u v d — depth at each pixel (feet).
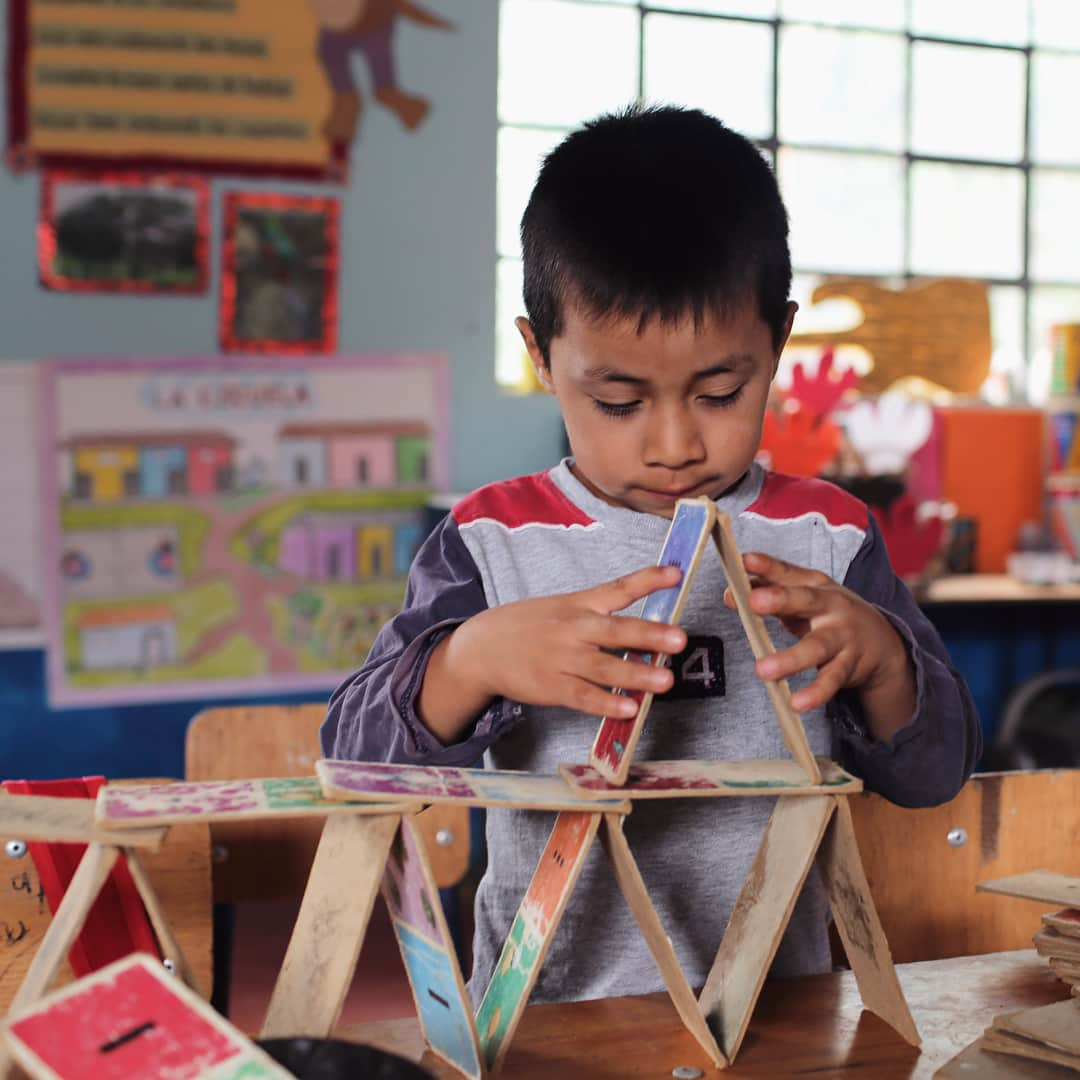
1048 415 10.37
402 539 9.27
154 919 2.12
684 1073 2.32
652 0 9.58
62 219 8.46
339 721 2.97
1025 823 3.73
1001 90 10.61
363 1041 2.50
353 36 8.86
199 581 8.92
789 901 2.34
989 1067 2.28
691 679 3.27
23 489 8.57
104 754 8.84
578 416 2.71
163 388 8.75
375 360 9.11
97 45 8.43
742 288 2.53
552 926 2.27
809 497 3.51
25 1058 1.82
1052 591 9.20
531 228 2.82
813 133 10.12
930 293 10.29
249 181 8.77
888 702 2.67
